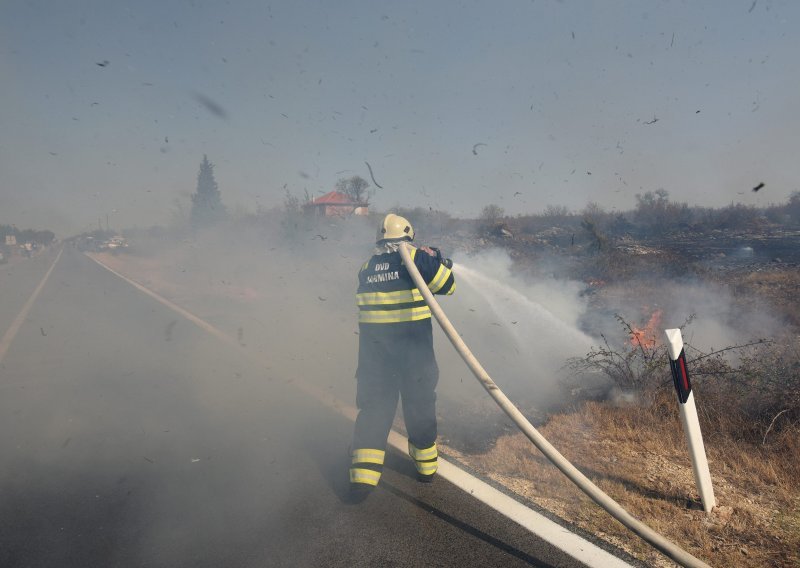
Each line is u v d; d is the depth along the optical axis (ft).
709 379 14.37
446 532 8.75
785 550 8.12
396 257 10.34
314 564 7.97
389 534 8.73
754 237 51.62
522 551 8.18
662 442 12.03
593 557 7.98
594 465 10.99
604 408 13.94
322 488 10.39
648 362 15.11
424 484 10.46
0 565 8.04
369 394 10.27
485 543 8.42
